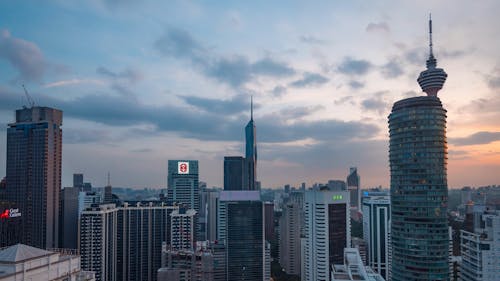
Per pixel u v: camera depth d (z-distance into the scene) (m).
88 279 151.25
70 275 144.50
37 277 129.75
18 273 123.00
